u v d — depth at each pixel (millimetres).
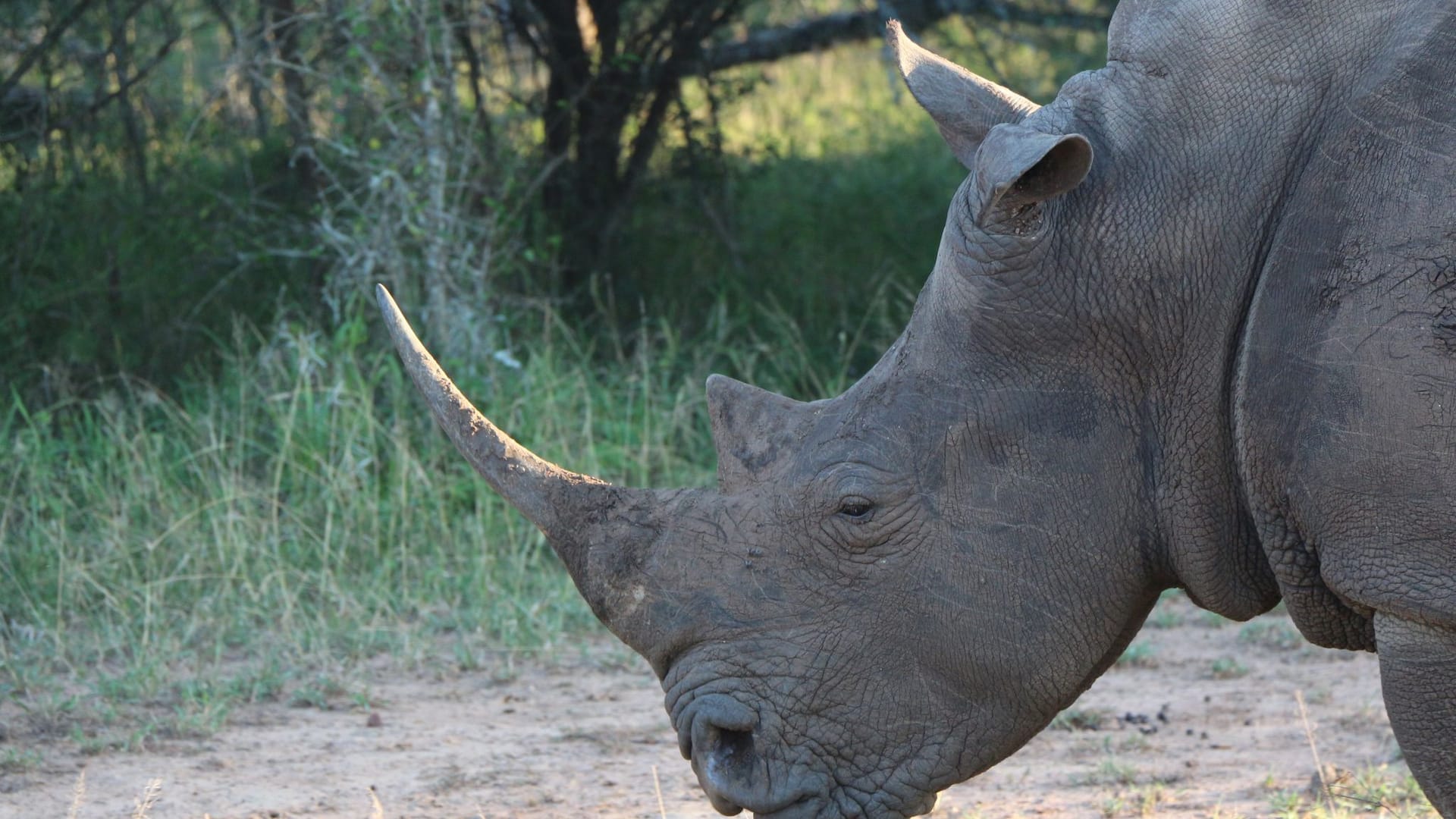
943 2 26719
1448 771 7926
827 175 33125
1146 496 8414
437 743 14469
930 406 8383
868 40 27656
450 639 17547
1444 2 7867
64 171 25719
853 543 8359
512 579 18547
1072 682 8516
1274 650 17516
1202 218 8219
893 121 37656
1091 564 8398
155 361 23500
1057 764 13977
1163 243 8234
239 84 25828
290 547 18828
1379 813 12305
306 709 15430
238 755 14078
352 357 20719
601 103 26969
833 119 38281
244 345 22875
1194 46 8359
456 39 22859
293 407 19922
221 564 18094
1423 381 7539
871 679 8406
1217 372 8273
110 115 26688
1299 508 7941
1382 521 7703
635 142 27266
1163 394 8359
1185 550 8445
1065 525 8352
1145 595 8672
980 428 8328
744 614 8414
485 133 24016
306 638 17016
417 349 8734
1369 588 7758
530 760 14047
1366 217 7750
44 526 18828
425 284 22125
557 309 24609
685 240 28641
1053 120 8430
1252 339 8039
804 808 8406
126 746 14156
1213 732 14750
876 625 8391
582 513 8570
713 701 8383
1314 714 15156
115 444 20312
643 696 15969
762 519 8469
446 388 8664
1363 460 7684
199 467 20062
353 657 16797
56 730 14594
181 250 25656
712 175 27812
